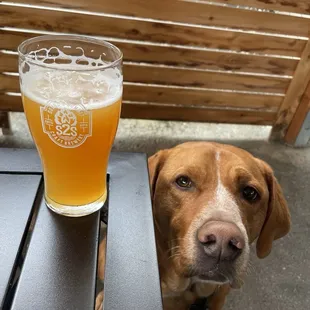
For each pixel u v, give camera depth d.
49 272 0.59
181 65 2.45
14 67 2.26
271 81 2.65
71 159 0.64
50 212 0.70
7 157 0.82
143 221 0.72
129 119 2.81
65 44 0.70
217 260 0.94
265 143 2.87
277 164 2.67
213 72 2.53
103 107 0.61
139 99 2.55
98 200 0.71
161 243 1.26
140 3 2.14
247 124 2.87
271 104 2.78
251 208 1.19
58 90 0.61
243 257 0.96
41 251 0.62
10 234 0.64
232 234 0.91
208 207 1.05
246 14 2.30
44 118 0.60
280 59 2.55
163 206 1.20
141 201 0.76
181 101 2.62
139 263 0.63
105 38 2.23
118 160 0.88
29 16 2.09
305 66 2.58
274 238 1.35
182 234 1.07
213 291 1.35
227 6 2.25
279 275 1.87
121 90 0.66
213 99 2.66
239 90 2.66
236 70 2.55
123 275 0.61
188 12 2.22
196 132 2.84
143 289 0.59
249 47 2.45
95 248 0.64
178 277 1.24
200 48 2.40
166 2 2.16
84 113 0.60
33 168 0.79
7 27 2.11
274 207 1.30
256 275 1.85
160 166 1.26
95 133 0.62
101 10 2.13
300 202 2.35
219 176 1.14
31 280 0.58
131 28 2.22
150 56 2.36
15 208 0.69
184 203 1.14
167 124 2.86
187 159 1.18
